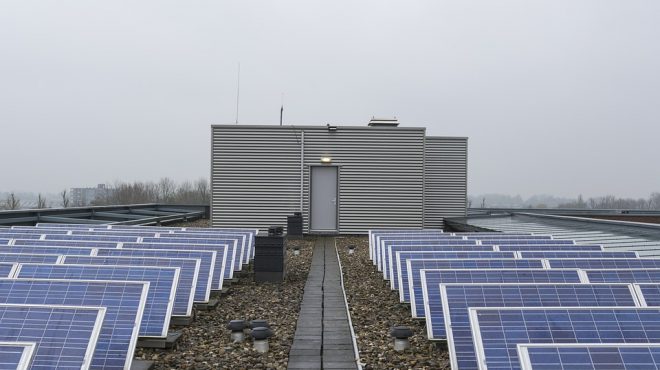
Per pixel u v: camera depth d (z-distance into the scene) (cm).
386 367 693
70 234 1430
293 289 1217
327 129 2512
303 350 761
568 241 1376
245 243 1473
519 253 1099
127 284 677
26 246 1125
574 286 715
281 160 2506
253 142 2511
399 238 1521
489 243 1346
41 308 565
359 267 1556
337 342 802
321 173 2522
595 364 446
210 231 1709
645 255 1157
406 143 2525
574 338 550
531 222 2547
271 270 1309
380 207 2512
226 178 2506
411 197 2522
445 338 751
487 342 542
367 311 1000
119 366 602
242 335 813
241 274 1398
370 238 1775
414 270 945
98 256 991
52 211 2414
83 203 4425
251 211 2502
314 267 1559
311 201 2514
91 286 677
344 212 2506
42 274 841
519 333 546
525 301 690
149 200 5022
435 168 2811
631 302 700
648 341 553
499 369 520
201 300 990
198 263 959
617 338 550
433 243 1355
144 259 964
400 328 777
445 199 2811
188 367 692
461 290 697
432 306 780
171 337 784
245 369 684
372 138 2522
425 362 712
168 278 813
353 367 690
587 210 3594
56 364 523
